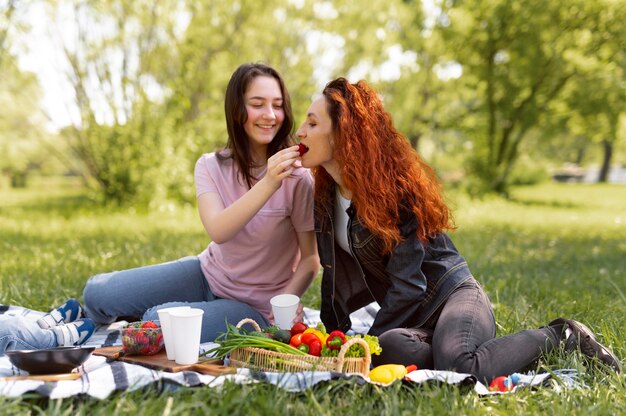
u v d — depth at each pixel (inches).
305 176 137.9
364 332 147.9
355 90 121.4
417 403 94.3
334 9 602.2
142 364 110.4
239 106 133.0
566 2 745.6
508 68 798.5
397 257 118.2
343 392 96.7
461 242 340.8
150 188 556.4
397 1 752.3
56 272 219.1
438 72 821.2
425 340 115.4
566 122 874.8
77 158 587.2
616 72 802.2
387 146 121.3
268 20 581.0
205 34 566.9
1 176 1163.9
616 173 2080.5
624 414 91.8
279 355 103.2
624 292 200.5
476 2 775.1
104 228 397.4
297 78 590.9
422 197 119.5
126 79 545.3
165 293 144.5
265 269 140.6
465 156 882.8
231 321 133.3
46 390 90.5
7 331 118.6
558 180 1847.9
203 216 134.9
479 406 93.6
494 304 173.9
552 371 107.9
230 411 87.5
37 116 639.1
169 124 564.7
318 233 129.6
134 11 534.6
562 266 261.7
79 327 126.8
